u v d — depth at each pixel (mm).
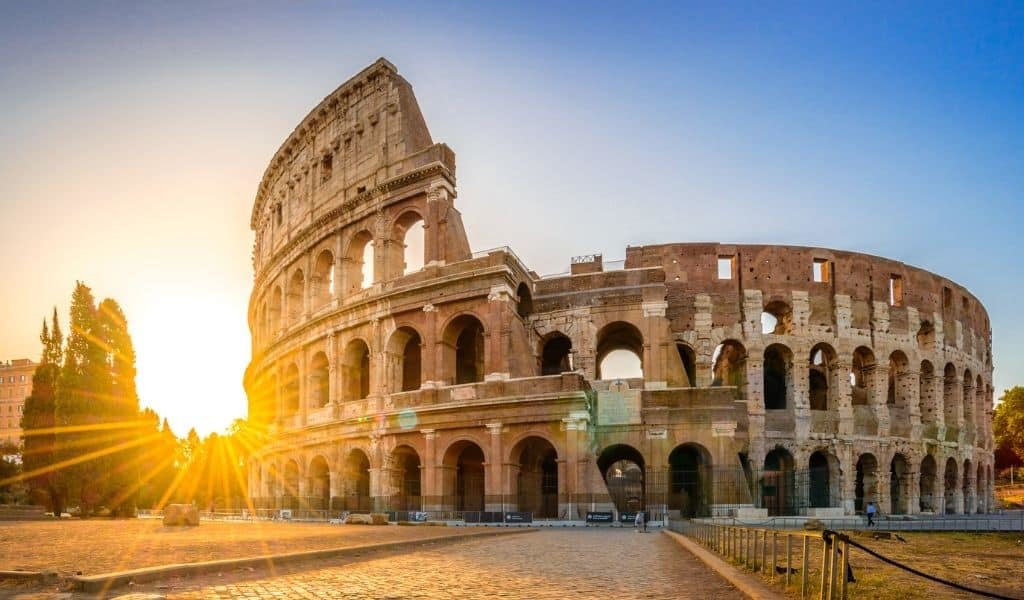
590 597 18438
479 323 73875
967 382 99438
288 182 94375
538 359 75062
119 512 77125
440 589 19578
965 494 96500
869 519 60281
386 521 61812
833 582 14945
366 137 80875
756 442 77500
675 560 28406
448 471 67688
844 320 83000
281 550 29109
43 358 86188
